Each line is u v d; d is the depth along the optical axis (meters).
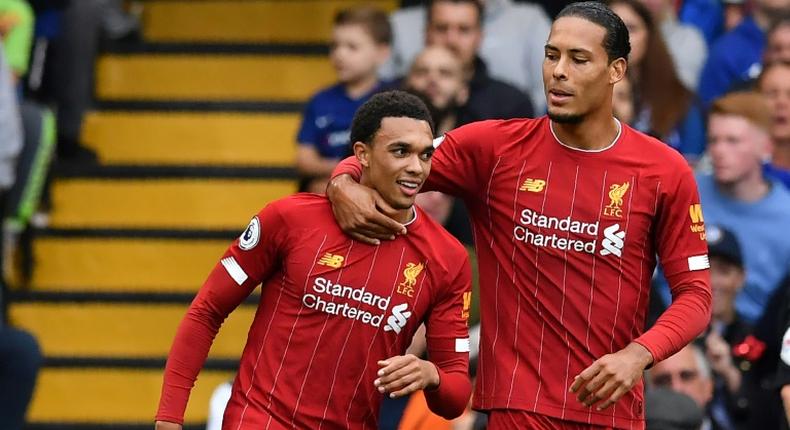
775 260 26.89
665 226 18.86
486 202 19.17
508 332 19.03
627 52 18.67
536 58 30.78
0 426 26.11
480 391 19.25
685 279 18.78
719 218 27.20
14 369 26.27
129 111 33.62
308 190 29.59
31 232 31.88
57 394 30.92
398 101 18.47
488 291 19.22
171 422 18.80
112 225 32.62
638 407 19.09
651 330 18.33
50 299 31.50
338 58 29.45
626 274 18.83
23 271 31.98
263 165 32.97
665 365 23.78
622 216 18.75
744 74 30.83
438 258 18.88
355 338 18.75
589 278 18.80
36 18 33.41
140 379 30.81
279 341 18.80
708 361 24.88
